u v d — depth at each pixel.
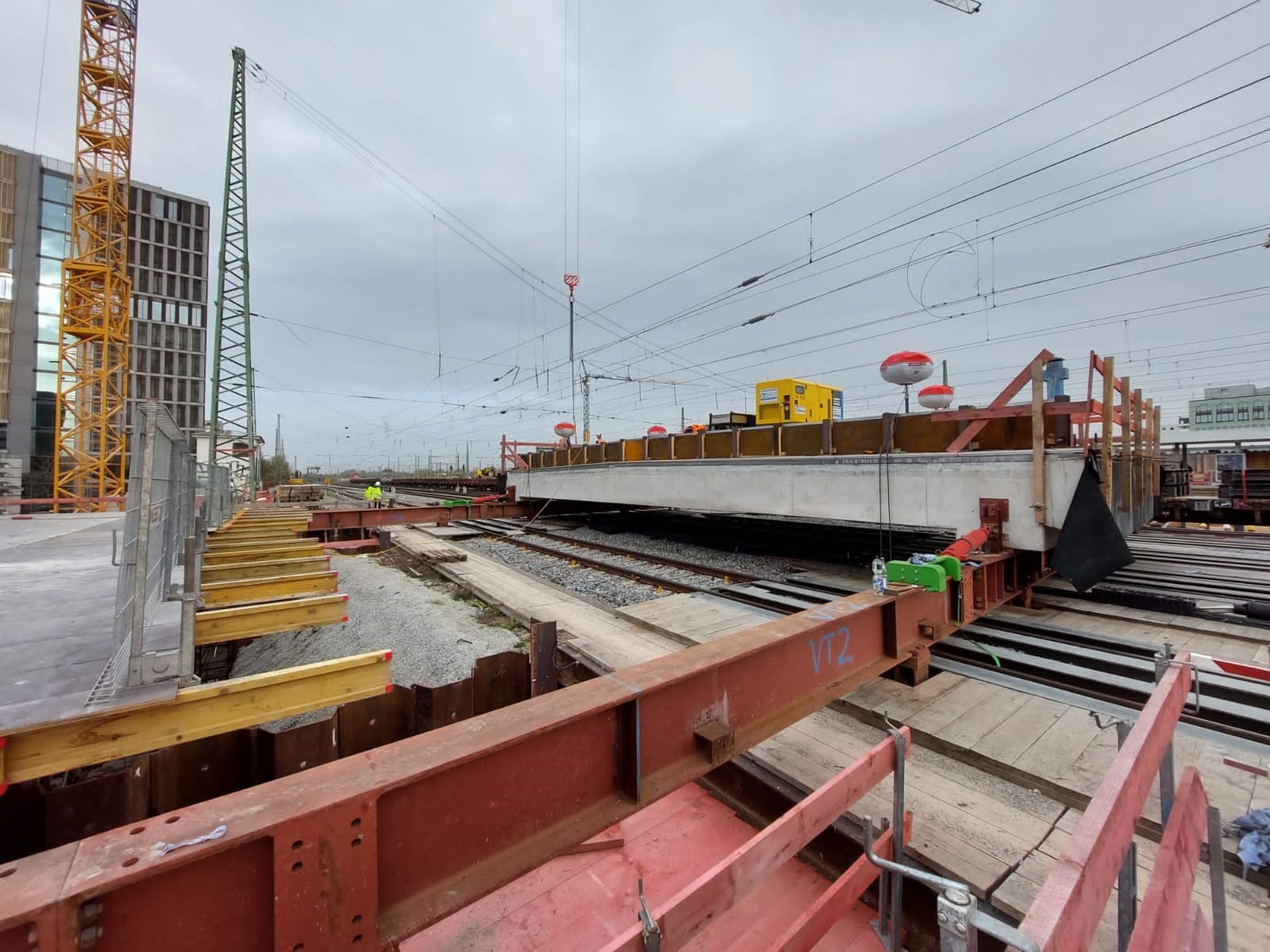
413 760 1.56
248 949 1.27
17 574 6.48
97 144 28.73
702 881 1.55
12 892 1.02
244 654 7.88
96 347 31.42
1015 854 2.78
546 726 1.82
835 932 2.81
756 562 10.52
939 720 4.03
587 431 25.44
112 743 2.77
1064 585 7.61
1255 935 2.28
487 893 1.69
